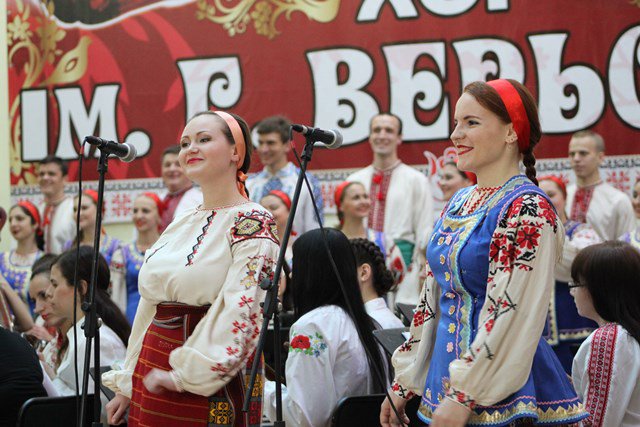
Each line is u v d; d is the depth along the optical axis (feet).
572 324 21.75
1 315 19.04
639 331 12.26
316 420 12.92
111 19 31.32
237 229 11.46
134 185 31.07
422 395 10.43
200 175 11.72
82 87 31.42
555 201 23.18
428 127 29.32
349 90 29.81
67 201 30.09
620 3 28.60
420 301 10.77
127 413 12.77
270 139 26.11
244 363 10.98
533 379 9.64
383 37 29.66
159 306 11.66
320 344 13.00
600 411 12.14
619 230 26.68
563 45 28.78
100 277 16.57
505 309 9.21
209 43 30.71
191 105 30.78
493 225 9.65
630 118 28.50
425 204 26.96
